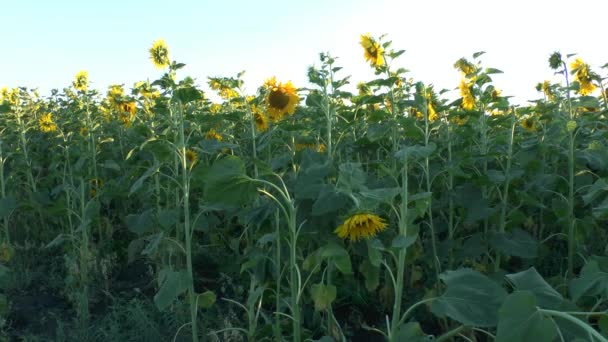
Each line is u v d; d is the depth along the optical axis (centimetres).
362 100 294
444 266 290
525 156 277
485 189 297
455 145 330
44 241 393
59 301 313
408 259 249
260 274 236
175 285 199
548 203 329
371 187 250
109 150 454
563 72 319
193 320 215
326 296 187
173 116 253
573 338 117
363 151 323
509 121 323
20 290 325
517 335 106
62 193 407
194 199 372
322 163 245
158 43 259
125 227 390
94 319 283
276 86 280
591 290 141
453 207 284
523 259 292
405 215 166
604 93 375
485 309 135
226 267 306
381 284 289
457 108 325
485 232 272
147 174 229
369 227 167
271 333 220
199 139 270
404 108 347
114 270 348
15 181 418
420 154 163
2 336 263
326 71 296
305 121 351
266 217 229
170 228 254
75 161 417
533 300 108
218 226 360
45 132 507
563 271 299
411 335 152
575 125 267
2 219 423
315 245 264
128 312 274
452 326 242
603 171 293
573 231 266
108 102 561
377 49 303
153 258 310
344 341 214
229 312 261
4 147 463
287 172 309
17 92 538
